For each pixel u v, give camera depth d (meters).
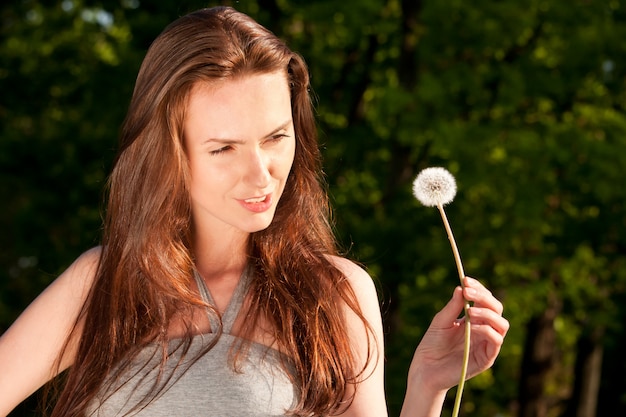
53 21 13.45
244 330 2.48
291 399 2.45
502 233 11.00
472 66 11.21
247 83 2.31
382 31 11.95
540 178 10.69
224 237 2.54
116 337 2.47
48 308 2.54
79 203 13.02
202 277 2.54
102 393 2.45
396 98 10.78
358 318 2.55
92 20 13.12
